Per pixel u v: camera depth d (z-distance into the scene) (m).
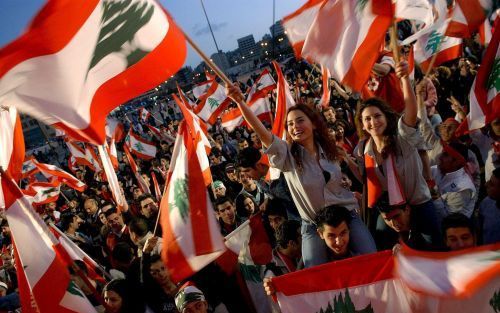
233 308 3.75
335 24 3.36
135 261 3.92
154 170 11.53
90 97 2.51
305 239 3.45
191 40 2.71
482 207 3.64
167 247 2.84
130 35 2.59
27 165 12.84
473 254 2.09
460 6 4.29
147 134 29.72
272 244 3.92
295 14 4.23
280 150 3.34
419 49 6.30
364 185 3.97
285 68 32.09
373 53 3.28
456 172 4.21
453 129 4.46
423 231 3.55
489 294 2.23
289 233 3.59
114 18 2.52
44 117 2.38
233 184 7.07
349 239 3.28
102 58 2.51
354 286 2.55
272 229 3.96
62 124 2.42
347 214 3.05
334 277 2.56
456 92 8.66
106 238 6.23
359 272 2.54
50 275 2.85
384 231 3.73
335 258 3.27
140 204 6.19
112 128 14.48
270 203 4.00
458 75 8.90
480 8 4.27
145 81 2.65
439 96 8.65
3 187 2.83
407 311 2.43
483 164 5.07
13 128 3.50
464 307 2.29
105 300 3.47
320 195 3.37
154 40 2.67
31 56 2.28
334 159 3.44
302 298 2.69
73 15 2.35
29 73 2.31
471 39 8.83
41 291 2.80
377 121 3.43
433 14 4.89
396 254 2.41
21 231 2.83
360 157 4.02
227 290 3.77
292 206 4.00
